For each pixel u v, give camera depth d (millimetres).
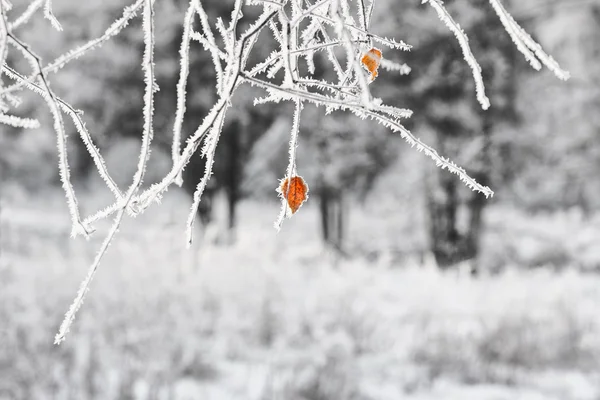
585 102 20156
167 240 10180
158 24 14438
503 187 17156
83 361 5410
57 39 15188
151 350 5762
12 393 4629
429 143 15352
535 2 17859
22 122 1211
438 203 15898
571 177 21844
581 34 19484
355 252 19094
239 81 1134
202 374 5727
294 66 1236
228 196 19000
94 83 15234
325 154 16922
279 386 5477
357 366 6223
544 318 7645
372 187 18000
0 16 1034
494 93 14812
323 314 7531
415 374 6156
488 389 6043
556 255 18109
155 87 1084
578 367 6762
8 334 5363
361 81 881
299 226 24406
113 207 1098
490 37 14445
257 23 1156
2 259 8742
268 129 18016
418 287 9688
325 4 1309
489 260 17797
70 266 8656
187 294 7633
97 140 16266
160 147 16719
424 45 14406
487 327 7141
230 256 10008
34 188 24297
